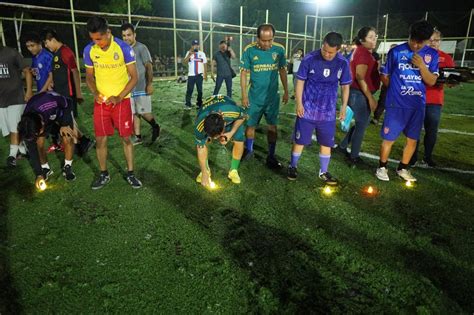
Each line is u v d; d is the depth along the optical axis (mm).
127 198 4043
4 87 4828
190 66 9297
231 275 2771
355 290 2643
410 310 2459
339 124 7789
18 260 2928
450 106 10781
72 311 2418
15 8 12469
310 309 2453
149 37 23016
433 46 4766
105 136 4184
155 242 3191
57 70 5324
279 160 5430
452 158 5582
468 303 2525
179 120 8008
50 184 4410
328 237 3309
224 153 5668
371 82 4875
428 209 3867
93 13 14039
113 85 3996
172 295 2561
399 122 4355
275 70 4832
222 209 3805
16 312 2408
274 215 3701
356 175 4809
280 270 2840
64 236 3273
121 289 2611
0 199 3996
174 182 4504
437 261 2977
